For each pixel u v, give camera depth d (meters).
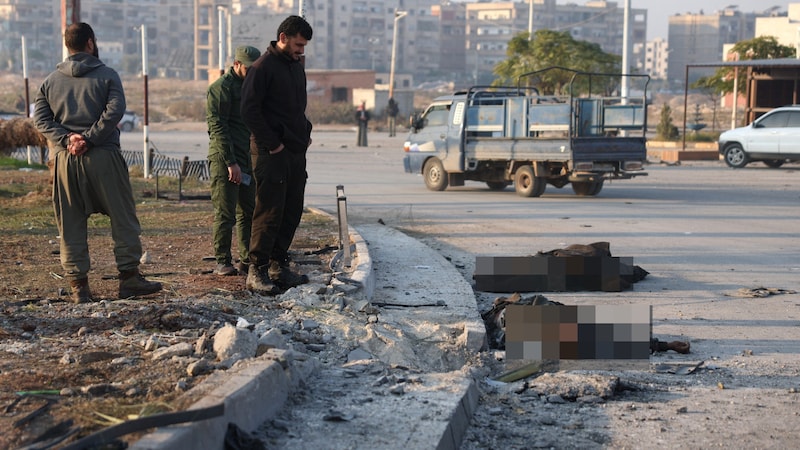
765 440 5.84
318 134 63.94
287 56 8.54
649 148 44.19
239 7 170.00
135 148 42.00
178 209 17.14
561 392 6.76
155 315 7.32
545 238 15.20
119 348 6.53
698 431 6.00
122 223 8.17
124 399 5.34
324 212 17.28
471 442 5.67
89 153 7.89
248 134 9.73
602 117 22.03
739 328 9.30
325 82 95.12
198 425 4.57
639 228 16.45
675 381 7.36
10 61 177.50
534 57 46.41
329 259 11.41
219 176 9.66
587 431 5.95
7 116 44.56
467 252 13.81
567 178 21.66
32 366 6.02
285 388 5.75
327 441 5.13
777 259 13.38
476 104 23.30
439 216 18.09
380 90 83.81
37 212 15.78
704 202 21.09
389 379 6.32
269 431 5.23
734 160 33.00
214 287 9.02
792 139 31.38
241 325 7.18
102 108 7.98
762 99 39.53
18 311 7.59
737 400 6.76
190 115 85.75
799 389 7.09
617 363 7.78
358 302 8.83
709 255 13.67
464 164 23.09
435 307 9.29
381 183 26.12
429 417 5.56
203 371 5.88
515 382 7.21
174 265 10.56
